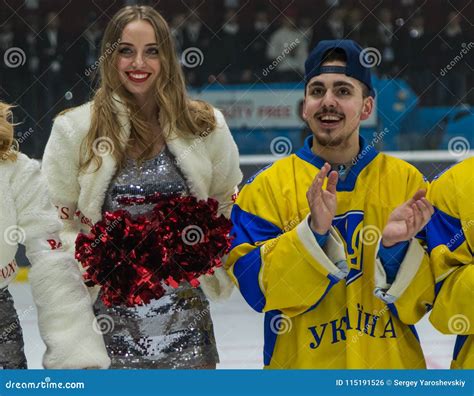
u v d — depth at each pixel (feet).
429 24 42.24
